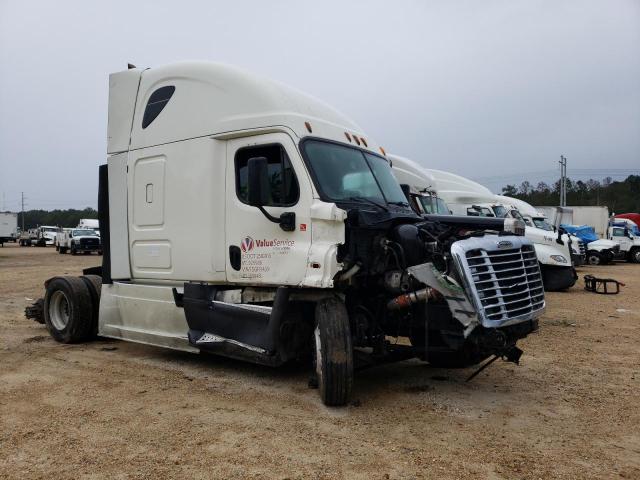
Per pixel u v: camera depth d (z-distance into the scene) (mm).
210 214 6219
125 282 7434
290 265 5465
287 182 5645
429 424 4754
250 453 4090
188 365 6762
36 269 21578
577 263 17969
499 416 4984
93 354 7344
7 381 5922
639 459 4090
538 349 7852
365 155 6449
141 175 7070
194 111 6496
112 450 4117
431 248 5309
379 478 3713
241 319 5852
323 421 4789
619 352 7672
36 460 3932
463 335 5062
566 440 4434
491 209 19297
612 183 102062
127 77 7391
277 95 5957
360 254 5457
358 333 5543
